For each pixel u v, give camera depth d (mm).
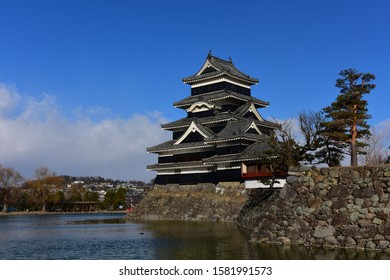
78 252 29953
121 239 37469
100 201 148250
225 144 67312
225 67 83562
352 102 42688
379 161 61531
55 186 132375
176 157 76562
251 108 77938
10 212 123750
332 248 26156
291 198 29812
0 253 30094
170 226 52094
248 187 50750
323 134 40094
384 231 24828
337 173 28250
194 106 79125
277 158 40438
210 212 61562
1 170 121688
